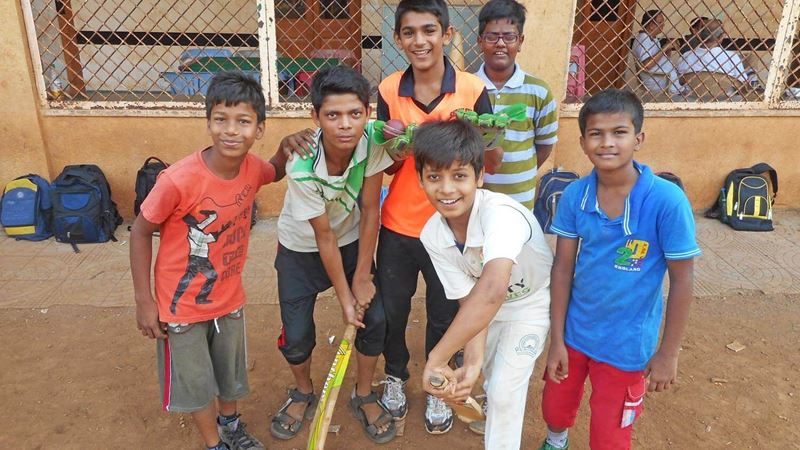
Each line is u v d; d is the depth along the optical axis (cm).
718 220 521
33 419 278
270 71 474
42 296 383
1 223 463
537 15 469
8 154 474
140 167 490
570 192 210
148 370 314
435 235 208
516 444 225
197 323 224
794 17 489
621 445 223
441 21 224
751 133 520
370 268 249
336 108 199
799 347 344
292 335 256
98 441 267
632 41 658
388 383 279
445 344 169
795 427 281
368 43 611
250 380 309
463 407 211
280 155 235
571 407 236
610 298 205
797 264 444
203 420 238
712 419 285
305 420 279
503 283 175
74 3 605
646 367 210
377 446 268
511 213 193
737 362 329
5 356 323
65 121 476
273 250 455
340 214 238
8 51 450
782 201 543
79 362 319
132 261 212
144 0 615
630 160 192
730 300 393
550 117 297
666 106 509
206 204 209
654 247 195
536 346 218
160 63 633
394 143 213
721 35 530
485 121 213
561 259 216
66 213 451
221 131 198
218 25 636
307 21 615
